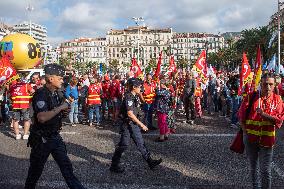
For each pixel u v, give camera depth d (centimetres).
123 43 17225
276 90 669
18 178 672
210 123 1386
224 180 659
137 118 725
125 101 711
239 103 1238
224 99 1580
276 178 666
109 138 1087
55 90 506
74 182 501
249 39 7025
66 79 1352
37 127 491
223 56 10375
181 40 17425
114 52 17362
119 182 651
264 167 512
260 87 516
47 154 492
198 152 883
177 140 1038
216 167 746
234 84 1249
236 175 689
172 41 17500
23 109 1068
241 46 7581
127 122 712
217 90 1800
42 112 472
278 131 1085
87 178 675
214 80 1838
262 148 514
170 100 1121
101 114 1606
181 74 2091
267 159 512
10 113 1423
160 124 1023
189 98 1365
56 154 497
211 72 2195
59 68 500
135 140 718
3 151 906
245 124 524
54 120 493
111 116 1541
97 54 19625
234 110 1249
